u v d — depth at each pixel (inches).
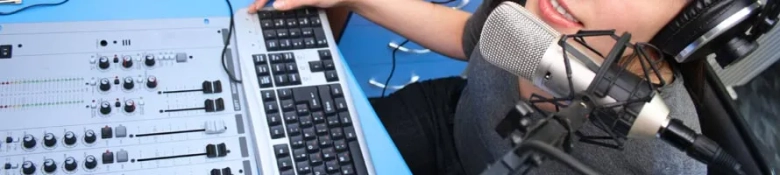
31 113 32.1
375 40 56.6
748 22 29.6
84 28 36.7
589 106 25.3
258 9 39.8
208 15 39.5
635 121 25.4
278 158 32.1
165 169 31.2
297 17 40.3
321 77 36.5
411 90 50.8
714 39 30.4
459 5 56.1
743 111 72.1
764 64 70.9
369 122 35.6
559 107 25.4
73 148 31.1
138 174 30.8
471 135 44.6
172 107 33.7
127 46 36.2
